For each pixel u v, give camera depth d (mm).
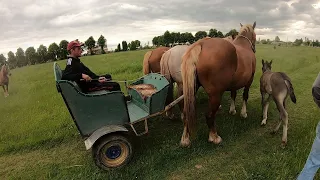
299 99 7434
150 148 4914
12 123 6613
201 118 6359
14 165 4789
